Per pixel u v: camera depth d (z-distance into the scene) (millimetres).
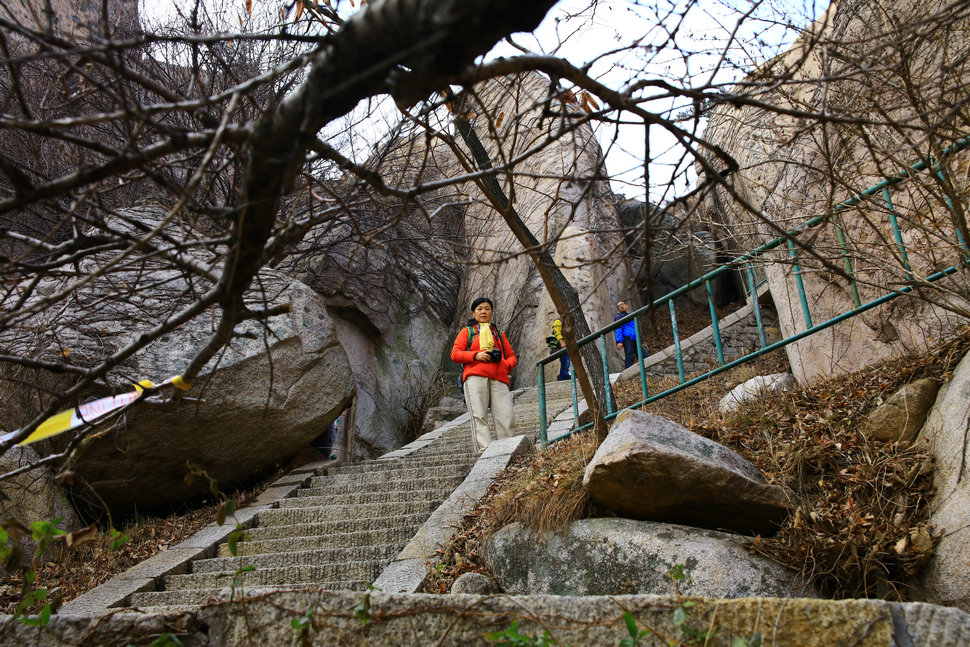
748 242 5672
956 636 2039
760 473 4484
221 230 2906
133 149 2035
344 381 9250
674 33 2486
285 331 8781
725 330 15219
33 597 2539
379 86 2074
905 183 4676
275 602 2480
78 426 2988
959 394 4168
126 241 2523
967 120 3568
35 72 5625
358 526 6590
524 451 7219
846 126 3529
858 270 4637
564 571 4359
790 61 5359
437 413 14398
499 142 2428
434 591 4645
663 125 2324
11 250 5031
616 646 2221
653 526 4285
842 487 4270
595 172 2635
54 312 5672
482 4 1693
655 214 2641
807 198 5246
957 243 4504
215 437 7980
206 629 2484
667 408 8883
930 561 3635
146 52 5867
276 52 7918
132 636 2439
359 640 2375
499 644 2311
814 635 2125
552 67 2172
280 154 2088
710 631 2178
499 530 4902
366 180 2334
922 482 4062
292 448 8820
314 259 13000
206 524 7371
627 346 16594
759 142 5969
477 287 18703
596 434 5383
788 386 7223
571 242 16797
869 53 2807
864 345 6145
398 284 15656
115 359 2672
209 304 2555
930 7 3520
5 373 6359
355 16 1897
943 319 5246
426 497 7262
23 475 6387
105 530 7199
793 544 3928
